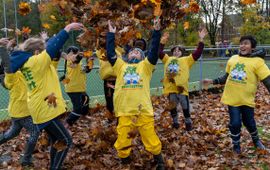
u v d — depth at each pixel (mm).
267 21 32875
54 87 4715
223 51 18188
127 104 5051
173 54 7391
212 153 5891
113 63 5168
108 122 7734
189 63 7219
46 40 5656
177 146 6074
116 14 5195
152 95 10688
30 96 4672
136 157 5629
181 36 23391
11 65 4648
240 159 5656
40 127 4699
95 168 5297
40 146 6156
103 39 5320
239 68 5773
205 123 7711
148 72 5113
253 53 5816
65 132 4789
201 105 10227
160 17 5059
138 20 5273
